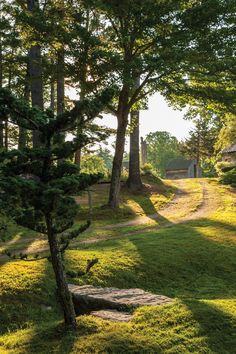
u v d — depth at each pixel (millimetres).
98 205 27234
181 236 18438
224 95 23078
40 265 12898
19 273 12039
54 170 7332
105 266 13531
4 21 28906
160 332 7211
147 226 22016
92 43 21938
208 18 21828
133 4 21516
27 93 34031
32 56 25234
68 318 7648
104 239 18547
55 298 11211
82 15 23781
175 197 32500
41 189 6695
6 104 6910
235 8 21438
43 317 10383
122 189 33250
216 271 14961
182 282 13805
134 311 8242
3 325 9820
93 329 7488
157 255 15297
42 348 7109
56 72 23922
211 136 77062
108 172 38375
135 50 24906
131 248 15969
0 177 6621
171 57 21172
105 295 9297
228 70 22312
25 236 19078
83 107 6996
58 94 27203
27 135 25031
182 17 22109
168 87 23469
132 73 23094
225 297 12320
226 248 17031
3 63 32125
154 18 22141
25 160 7113
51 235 7387
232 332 7277
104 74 22375
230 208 26984
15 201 6629
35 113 7102
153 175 39625
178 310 8062
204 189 36594
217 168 45125
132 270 13773
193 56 21953
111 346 6750
